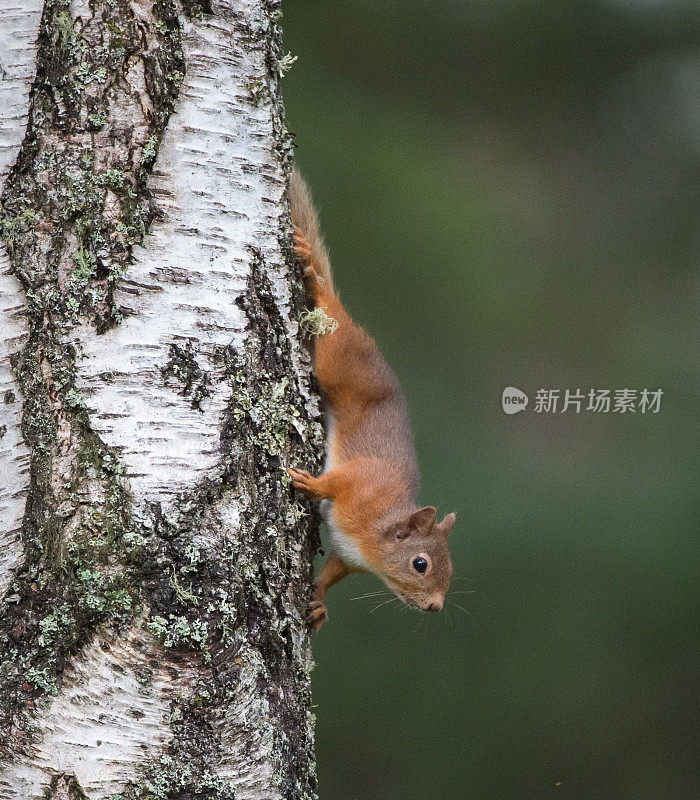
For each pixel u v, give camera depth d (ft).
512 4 44.55
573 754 36.73
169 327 16.66
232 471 16.74
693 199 46.88
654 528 38.96
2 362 16.22
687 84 46.70
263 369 17.70
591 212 46.68
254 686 16.24
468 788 36.55
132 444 16.08
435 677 37.58
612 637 38.14
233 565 16.31
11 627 15.71
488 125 46.19
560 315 44.21
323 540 30.58
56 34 16.55
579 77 46.29
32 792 15.21
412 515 25.45
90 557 15.60
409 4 44.04
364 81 44.60
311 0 43.24
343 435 26.35
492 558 38.52
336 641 37.88
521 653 37.96
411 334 41.86
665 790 36.60
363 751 36.94
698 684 37.45
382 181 41.73
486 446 40.83
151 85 16.84
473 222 43.32
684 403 42.91
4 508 16.01
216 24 17.61
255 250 17.75
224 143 17.54
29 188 16.42
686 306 45.57
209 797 15.49
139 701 15.37
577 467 41.11
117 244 16.44
